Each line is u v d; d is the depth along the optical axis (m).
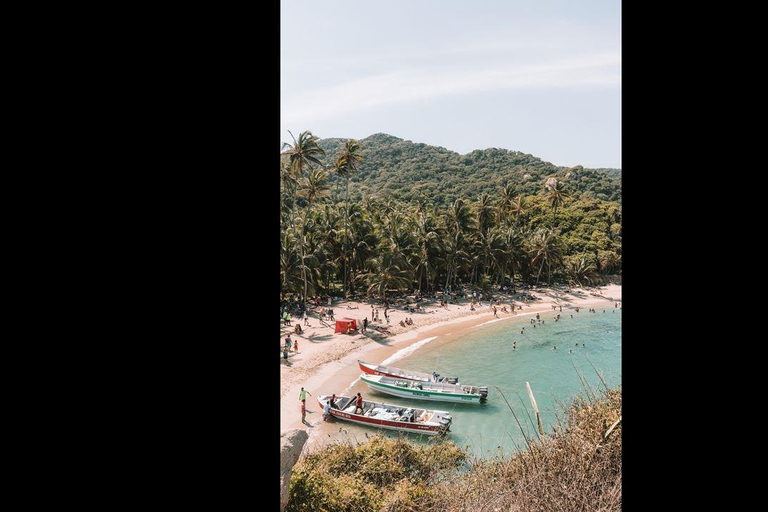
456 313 82.44
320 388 48.62
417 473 12.16
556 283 109.19
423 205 119.69
